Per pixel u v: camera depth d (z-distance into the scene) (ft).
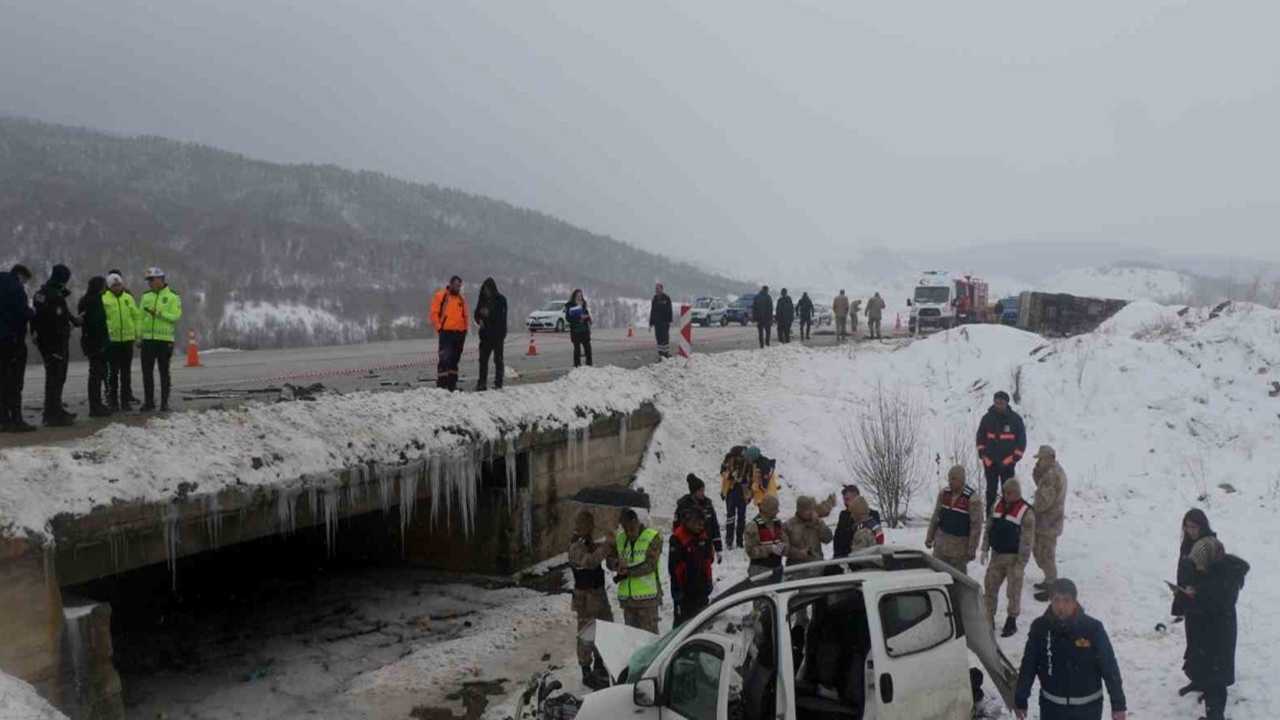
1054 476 35.32
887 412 62.18
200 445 35.50
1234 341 58.90
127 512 31.17
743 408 68.18
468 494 49.29
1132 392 57.62
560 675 35.27
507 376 64.95
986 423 45.11
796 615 24.93
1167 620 32.68
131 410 43.96
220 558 53.62
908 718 21.48
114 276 43.65
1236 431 52.16
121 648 42.80
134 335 44.06
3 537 27.09
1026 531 32.89
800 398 69.31
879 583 22.17
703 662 23.06
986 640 24.02
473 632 43.21
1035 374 62.54
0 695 22.75
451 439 46.42
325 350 102.12
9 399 36.19
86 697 29.63
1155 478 49.65
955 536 34.14
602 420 59.11
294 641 43.42
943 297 138.00
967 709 22.79
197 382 60.39
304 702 36.06
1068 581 22.25
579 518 35.24
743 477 50.14
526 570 52.85
